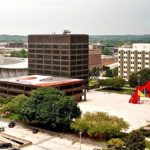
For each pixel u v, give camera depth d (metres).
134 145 102.12
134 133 105.06
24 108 150.50
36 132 144.88
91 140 131.12
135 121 165.50
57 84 198.62
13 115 173.25
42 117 142.38
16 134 143.25
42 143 131.12
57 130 146.62
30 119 148.38
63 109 143.00
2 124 159.00
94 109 192.88
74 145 128.12
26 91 199.25
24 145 127.31
